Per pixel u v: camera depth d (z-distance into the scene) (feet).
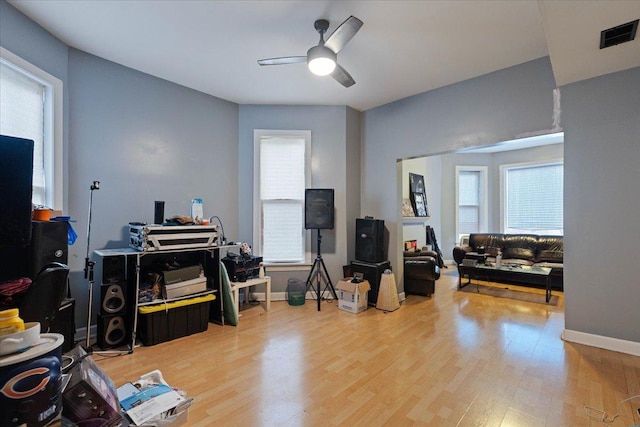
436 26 8.11
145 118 10.73
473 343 9.01
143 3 7.21
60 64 8.69
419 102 12.62
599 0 5.56
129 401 3.64
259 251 13.47
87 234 9.28
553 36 6.72
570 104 9.14
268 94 12.57
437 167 22.63
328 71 8.11
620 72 8.36
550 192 20.08
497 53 9.45
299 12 7.56
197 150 12.17
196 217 10.78
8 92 7.34
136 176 10.53
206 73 10.78
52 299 4.59
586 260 8.87
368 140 14.47
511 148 21.38
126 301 8.93
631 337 8.23
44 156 8.39
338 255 13.89
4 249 5.92
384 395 6.43
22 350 2.54
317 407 6.03
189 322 9.64
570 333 9.11
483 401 6.22
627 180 8.29
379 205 14.10
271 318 11.23
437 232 22.61
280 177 13.76
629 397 6.31
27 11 7.47
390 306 12.12
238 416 5.75
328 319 11.13
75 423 2.86
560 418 5.69
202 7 7.37
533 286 16.24
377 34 8.47
